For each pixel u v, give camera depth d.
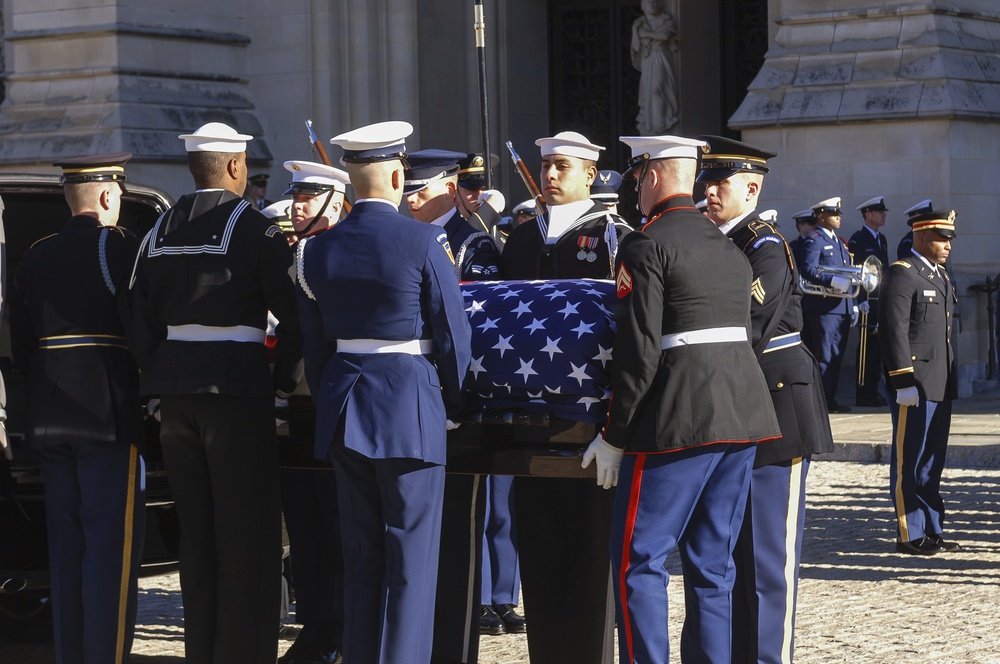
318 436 8.31
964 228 25.08
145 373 8.84
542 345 8.23
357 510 8.34
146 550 10.27
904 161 25.16
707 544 8.18
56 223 11.22
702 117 31.61
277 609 8.97
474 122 32.66
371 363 8.20
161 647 11.05
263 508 8.83
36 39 29.98
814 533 14.56
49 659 10.94
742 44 31.80
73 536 9.18
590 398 8.19
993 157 25.61
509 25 32.62
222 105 30.66
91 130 29.03
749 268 8.26
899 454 13.56
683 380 7.92
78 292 9.05
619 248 8.06
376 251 8.16
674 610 11.50
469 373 8.40
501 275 10.02
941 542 13.64
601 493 8.95
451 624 9.18
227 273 8.63
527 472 8.30
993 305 25.20
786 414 8.86
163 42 29.98
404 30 31.25
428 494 8.19
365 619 8.31
